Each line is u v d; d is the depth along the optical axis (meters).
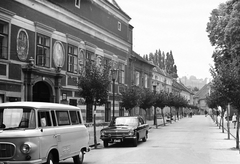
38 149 8.85
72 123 11.55
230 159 13.62
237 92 17.59
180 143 20.45
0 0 17.55
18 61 18.89
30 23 20.16
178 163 12.45
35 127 9.12
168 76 80.75
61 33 23.94
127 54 38.94
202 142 21.12
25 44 19.58
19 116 9.23
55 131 9.97
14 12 18.64
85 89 19.27
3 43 18.02
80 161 12.01
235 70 18.30
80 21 26.84
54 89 22.38
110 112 33.47
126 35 38.66
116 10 34.88
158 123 50.62
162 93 44.72
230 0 30.48
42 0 21.33
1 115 9.30
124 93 30.62
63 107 11.07
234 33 27.08
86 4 28.22
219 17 33.97
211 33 34.38
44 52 21.88
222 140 22.62
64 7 24.23
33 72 19.62
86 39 28.11
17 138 8.54
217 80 18.47
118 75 35.81
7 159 8.51
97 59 29.98
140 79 47.12
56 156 10.10
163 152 15.87
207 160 13.27
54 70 22.36
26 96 19.30
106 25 32.75
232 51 27.52
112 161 12.98
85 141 12.34
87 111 28.50
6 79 17.83
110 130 18.31
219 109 75.31
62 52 23.95
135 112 45.81
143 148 17.70
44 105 9.95
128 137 18.05
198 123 52.53
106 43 32.62
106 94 19.75
